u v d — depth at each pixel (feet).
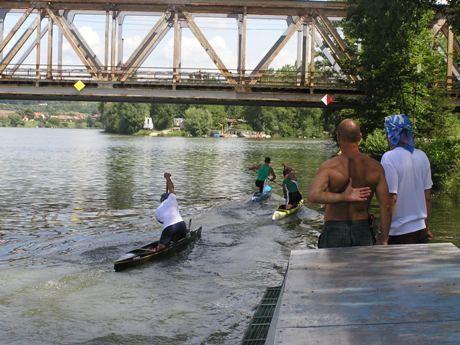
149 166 138.62
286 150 228.22
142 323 26.25
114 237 48.01
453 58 118.52
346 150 18.52
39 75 117.50
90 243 45.21
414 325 9.19
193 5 118.52
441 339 8.59
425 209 20.39
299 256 13.76
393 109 94.68
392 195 19.75
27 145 254.27
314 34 118.21
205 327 25.82
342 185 18.20
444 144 83.15
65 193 82.43
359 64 95.61
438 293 10.61
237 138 414.21
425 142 88.79
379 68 91.81
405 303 10.18
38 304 28.91
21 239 47.44
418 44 90.79
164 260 38.93
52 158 166.50
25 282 33.06
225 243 44.73
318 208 64.85
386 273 11.99
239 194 81.61
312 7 118.01
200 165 143.33
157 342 23.90
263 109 449.48
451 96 119.03
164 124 477.77
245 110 466.70
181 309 28.35
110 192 84.12
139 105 469.16
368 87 93.91
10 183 96.43
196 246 43.45
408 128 20.22
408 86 91.86
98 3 120.06
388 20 72.43
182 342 23.97
